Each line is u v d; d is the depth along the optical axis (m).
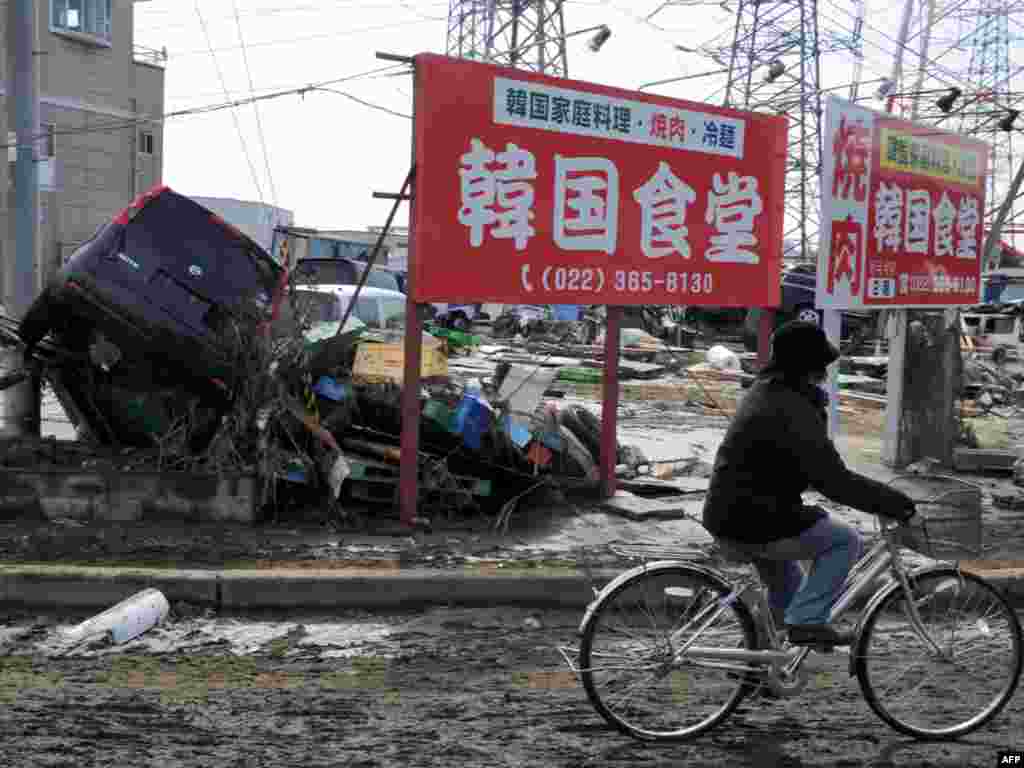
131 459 8.45
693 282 9.40
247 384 8.16
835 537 4.42
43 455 8.50
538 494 9.16
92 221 40.12
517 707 5.04
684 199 9.25
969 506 7.82
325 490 8.45
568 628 6.52
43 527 7.70
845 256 11.10
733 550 4.47
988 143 12.91
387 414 8.72
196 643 6.05
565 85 8.44
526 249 8.39
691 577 4.51
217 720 4.78
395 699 5.15
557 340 29.03
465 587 6.85
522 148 8.27
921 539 5.35
